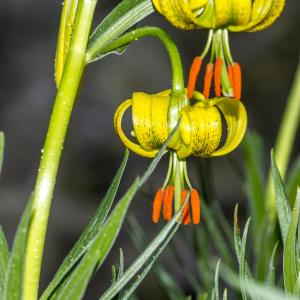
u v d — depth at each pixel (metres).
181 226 0.76
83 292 0.55
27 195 1.45
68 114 0.58
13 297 0.55
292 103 0.78
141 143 0.60
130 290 0.57
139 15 0.59
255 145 0.77
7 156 1.46
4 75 1.49
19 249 0.55
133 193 0.55
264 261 0.74
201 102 0.60
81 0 0.58
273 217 0.75
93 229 0.58
